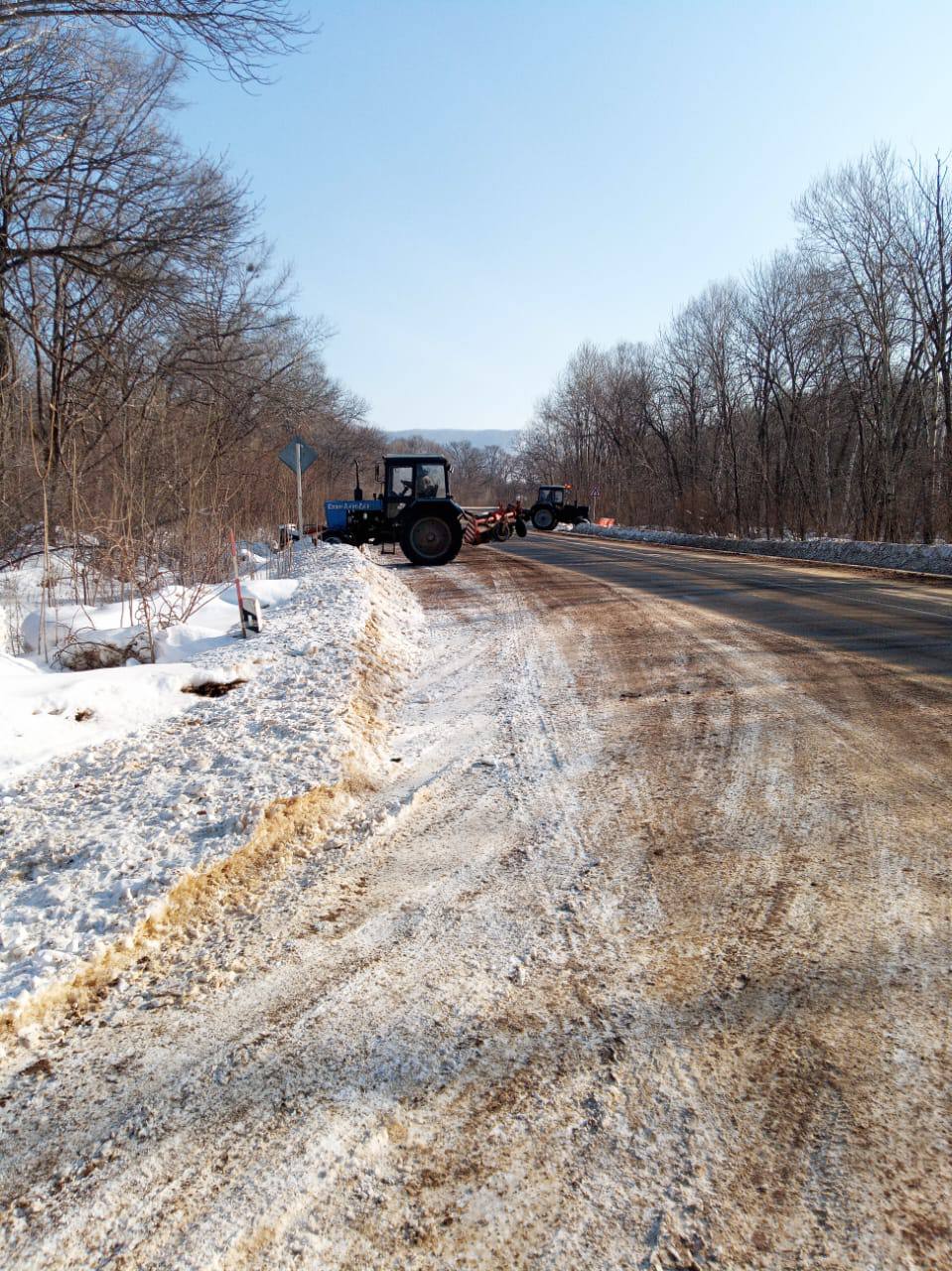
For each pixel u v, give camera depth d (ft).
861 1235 5.78
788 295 100.58
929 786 14.42
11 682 20.35
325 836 13.25
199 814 13.26
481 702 21.42
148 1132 7.03
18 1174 6.63
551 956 9.54
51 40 37.76
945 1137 6.64
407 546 63.46
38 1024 8.70
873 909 10.34
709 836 12.69
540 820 13.58
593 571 56.44
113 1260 5.76
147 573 31.91
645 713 19.66
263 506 67.56
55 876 11.68
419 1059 7.82
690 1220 5.94
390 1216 6.04
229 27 31.42
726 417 116.98
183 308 47.75
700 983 8.87
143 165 44.06
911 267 73.10
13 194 42.60
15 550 35.47
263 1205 6.18
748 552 77.97
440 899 11.09
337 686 20.53
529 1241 5.79
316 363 103.60
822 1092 7.18
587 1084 7.36
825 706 19.76
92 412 44.98
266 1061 7.89
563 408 211.00
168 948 10.17
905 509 78.74
